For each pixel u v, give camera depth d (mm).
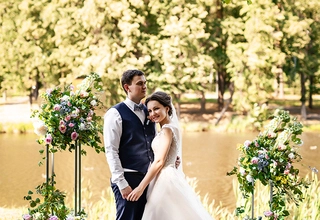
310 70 31625
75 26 31859
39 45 33688
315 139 24906
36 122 4828
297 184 4754
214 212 7031
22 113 32688
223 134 27656
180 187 4566
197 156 20906
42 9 32875
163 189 4539
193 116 32156
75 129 4918
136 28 29875
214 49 32719
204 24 30297
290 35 30969
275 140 4688
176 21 30281
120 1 30359
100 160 19953
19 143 24609
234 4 31844
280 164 4629
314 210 6211
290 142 4707
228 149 22625
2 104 36250
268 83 30719
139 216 4629
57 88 4977
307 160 19141
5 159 20266
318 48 32344
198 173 17641
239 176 4727
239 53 30391
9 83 33625
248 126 28938
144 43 31062
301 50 31328
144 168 4605
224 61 32312
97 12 30062
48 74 32969
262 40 30438
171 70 29609
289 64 33562
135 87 4621
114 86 30188
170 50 30031
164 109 4590
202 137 26469
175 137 4551
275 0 32531
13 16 33531
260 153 4586
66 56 31750
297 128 4652
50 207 4777
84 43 31250
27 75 33250
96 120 5090
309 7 31375
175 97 31344
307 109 35281
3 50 33219
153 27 32562
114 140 4508
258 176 4609
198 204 4664
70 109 4883
